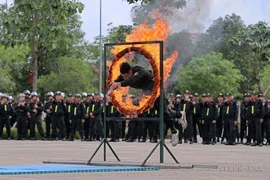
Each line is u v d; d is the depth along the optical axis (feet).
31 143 95.76
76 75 203.31
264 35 119.24
